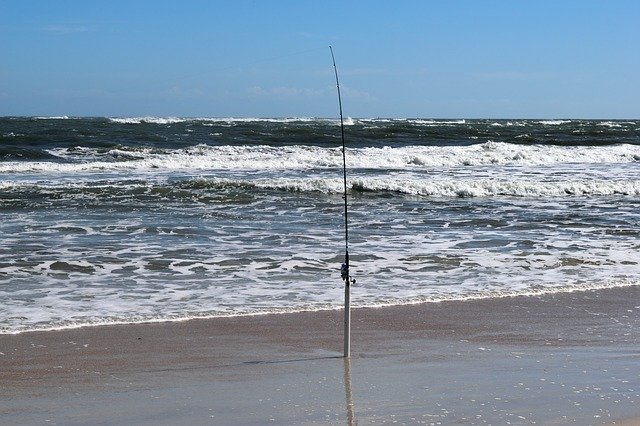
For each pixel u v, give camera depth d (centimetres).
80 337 778
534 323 871
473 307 938
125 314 870
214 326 830
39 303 917
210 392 621
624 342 801
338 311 903
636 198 2139
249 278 1077
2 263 1145
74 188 2033
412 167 2942
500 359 730
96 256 1210
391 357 731
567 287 1049
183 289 1004
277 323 847
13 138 3528
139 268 1133
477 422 555
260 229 1505
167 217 1631
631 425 553
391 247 1329
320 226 1559
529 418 564
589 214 1794
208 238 1395
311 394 616
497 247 1342
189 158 2917
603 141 4378
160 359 712
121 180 2280
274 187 2175
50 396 607
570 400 606
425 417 565
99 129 5041
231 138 4022
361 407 586
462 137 4647
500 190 2200
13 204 1769
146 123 6894
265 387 634
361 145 3953
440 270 1150
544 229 1559
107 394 613
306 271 1127
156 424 548
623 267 1193
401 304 943
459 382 653
